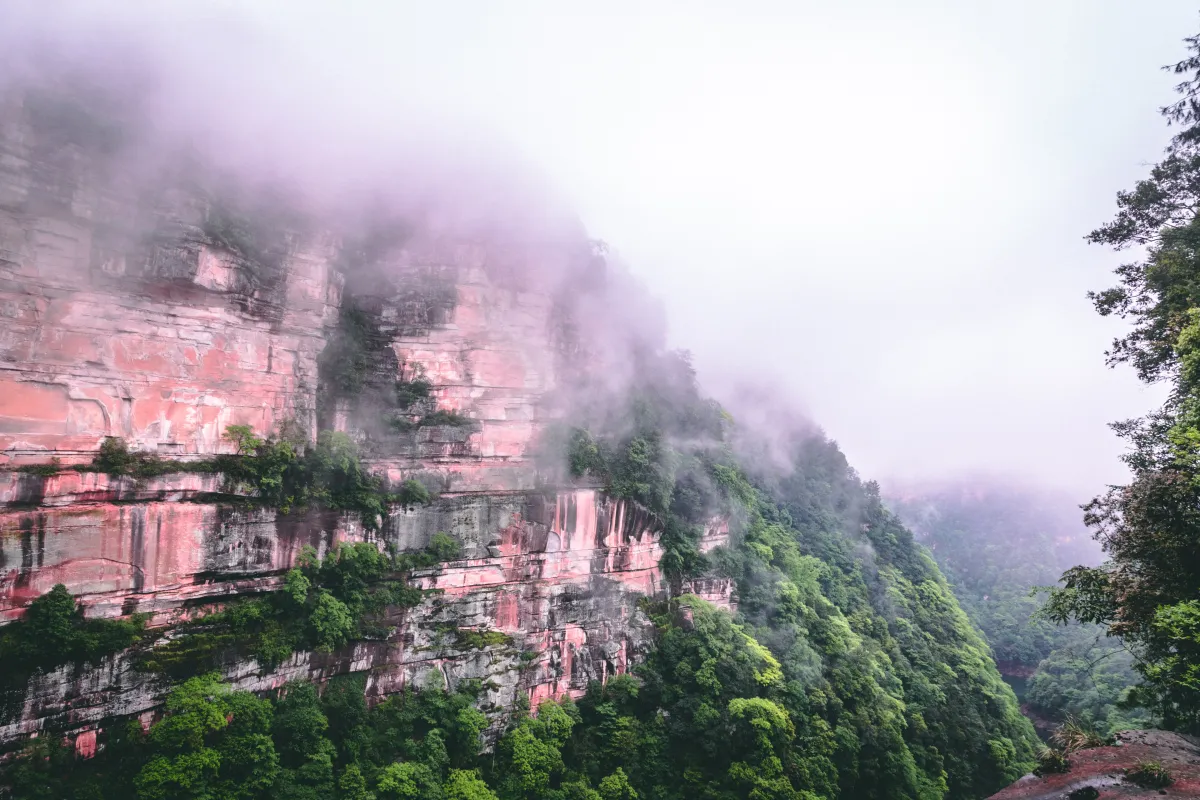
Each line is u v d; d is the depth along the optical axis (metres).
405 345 50.12
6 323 31.48
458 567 46.16
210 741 33.47
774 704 48.53
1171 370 25.09
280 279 42.34
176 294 37.03
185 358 37.19
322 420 46.06
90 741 31.61
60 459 32.44
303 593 38.72
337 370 47.22
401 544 44.66
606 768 46.19
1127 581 21.92
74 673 31.31
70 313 33.44
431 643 43.91
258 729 34.78
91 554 32.66
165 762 31.64
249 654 36.69
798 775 46.16
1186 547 20.38
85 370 33.66
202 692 33.59
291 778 34.78
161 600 34.78
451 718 42.38
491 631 46.75
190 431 37.00
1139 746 15.80
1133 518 21.94
